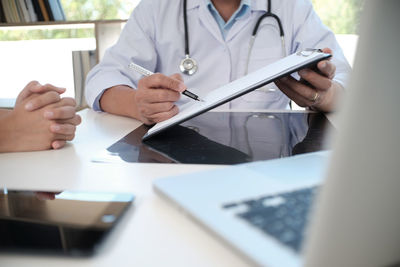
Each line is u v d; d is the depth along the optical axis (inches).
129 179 17.1
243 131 27.2
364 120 7.2
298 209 10.9
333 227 7.5
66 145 24.2
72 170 18.7
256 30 48.3
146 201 14.1
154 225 12.0
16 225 11.4
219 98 25.1
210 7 49.0
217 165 19.1
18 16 72.4
